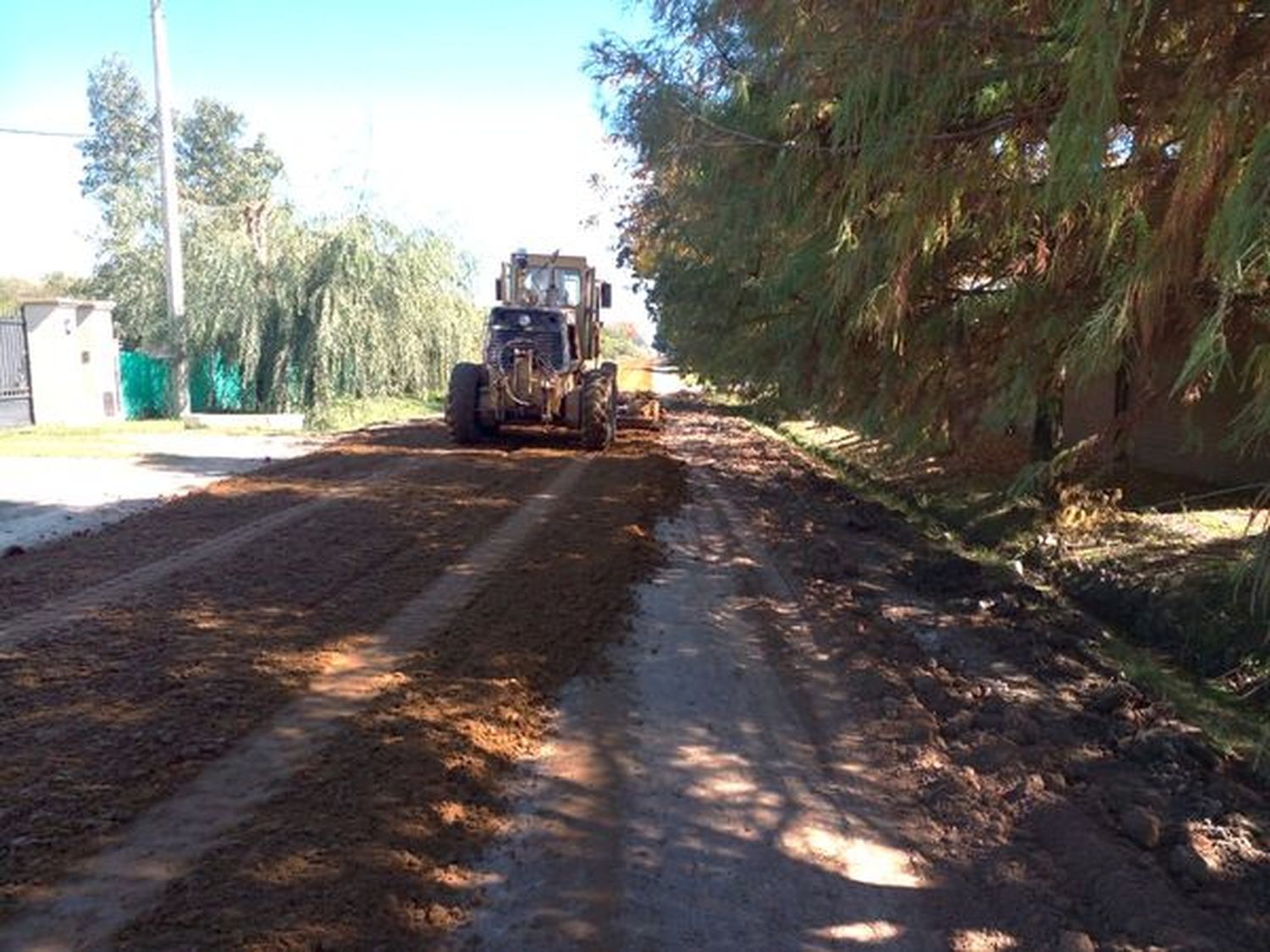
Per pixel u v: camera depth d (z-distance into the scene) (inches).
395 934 123.3
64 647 224.2
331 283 903.1
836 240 220.7
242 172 2049.7
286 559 315.0
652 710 205.6
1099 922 134.3
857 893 140.7
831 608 292.5
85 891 128.4
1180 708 230.2
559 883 138.3
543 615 262.8
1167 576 308.3
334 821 148.3
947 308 259.6
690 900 136.6
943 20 160.6
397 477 502.6
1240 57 133.3
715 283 425.1
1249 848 154.9
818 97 193.6
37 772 161.3
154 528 363.6
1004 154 181.6
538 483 495.5
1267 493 150.6
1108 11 128.7
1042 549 378.3
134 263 1138.7
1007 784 175.0
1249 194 115.0
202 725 181.8
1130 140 152.7
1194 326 157.1
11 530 358.3
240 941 118.9
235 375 942.4
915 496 514.9
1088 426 430.3
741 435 856.3
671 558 344.5
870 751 190.5
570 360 676.1
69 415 802.2
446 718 189.6
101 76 1987.0
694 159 280.1
